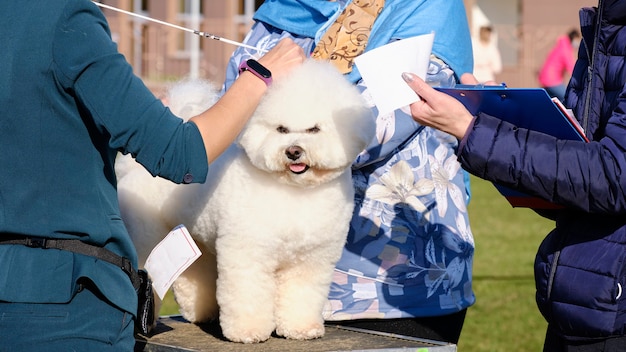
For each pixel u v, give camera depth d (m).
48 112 2.49
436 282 3.80
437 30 3.78
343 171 3.39
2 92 2.46
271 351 3.16
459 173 4.00
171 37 21.14
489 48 22.50
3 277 2.46
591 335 2.85
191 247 3.19
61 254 2.50
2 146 2.49
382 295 3.77
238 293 3.34
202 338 3.45
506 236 10.93
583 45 3.19
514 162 2.75
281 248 3.38
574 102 3.15
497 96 2.81
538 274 3.05
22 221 2.49
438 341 3.39
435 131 3.89
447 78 3.75
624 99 2.75
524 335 6.63
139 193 3.67
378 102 2.87
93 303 2.53
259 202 3.33
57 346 2.45
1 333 2.43
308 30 3.99
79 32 2.48
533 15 25.69
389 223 3.79
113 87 2.48
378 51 2.88
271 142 3.29
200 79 4.02
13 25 2.48
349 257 3.78
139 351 3.35
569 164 2.70
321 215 3.36
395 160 3.82
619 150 2.68
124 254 2.68
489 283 8.34
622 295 2.79
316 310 3.47
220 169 3.44
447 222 3.85
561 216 3.02
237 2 22.14
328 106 3.34
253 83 2.89
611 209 2.71
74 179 2.53
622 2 2.80
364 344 3.30
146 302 2.83
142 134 2.52
